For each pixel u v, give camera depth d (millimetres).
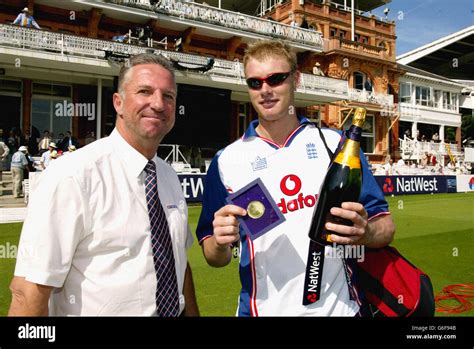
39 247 1417
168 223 1713
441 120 32125
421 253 6016
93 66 15055
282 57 1771
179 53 17031
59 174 1480
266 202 1676
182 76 17016
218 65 18000
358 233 1518
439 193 18375
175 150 17797
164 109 1643
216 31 20344
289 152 1822
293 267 1700
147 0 17984
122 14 17891
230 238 1619
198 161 19188
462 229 8141
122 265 1521
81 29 17594
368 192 1746
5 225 8195
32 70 15352
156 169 1771
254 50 1806
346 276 1727
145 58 1688
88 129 18047
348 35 27531
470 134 39000
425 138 31391
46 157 12484
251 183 1688
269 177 1800
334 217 1594
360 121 1675
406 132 29594
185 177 11648
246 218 1670
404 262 1740
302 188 1767
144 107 1606
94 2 16781
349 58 25609
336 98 21594
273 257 1717
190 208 11047
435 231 7918
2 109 16438
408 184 17375
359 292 1739
